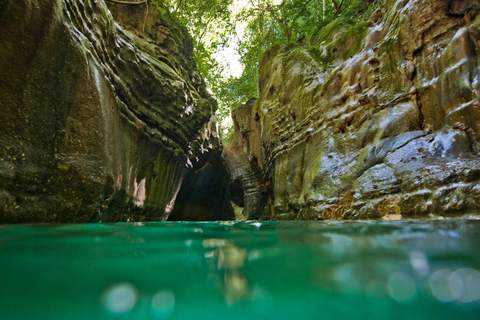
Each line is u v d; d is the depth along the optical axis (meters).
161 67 9.82
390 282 1.21
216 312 0.96
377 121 6.88
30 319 0.88
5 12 3.95
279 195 10.48
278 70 12.05
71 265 1.47
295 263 1.50
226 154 20.64
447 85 5.77
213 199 18.97
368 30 9.53
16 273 1.33
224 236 2.58
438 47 6.34
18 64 4.19
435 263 1.44
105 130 5.62
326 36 11.53
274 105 11.96
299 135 9.80
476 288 1.13
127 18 11.33
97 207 5.21
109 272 1.35
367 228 2.92
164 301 1.04
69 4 5.13
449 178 4.45
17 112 4.17
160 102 9.53
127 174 7.25
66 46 4.86
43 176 4.38
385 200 5.14
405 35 7.09
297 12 16.56
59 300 1.03
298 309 0.98
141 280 1.26
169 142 10.13
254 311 0.98
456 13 6.30
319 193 7.03
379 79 7.32
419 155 5.44
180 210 15.60
